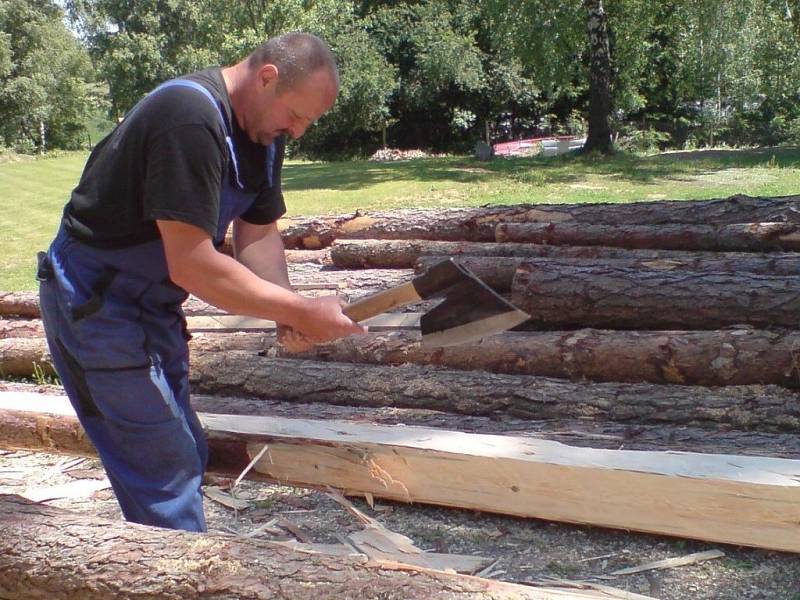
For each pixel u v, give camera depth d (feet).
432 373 13.70
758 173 49.75
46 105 151.94
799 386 12.44
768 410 11.57
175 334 8.80
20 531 8.14
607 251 19.98
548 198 41.81
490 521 10.61
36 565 7.79
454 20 97.45
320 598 6.92
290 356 15.96
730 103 89.40
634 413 12.07
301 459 11.09
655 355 13.12
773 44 73.67
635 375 13.34
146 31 123.24
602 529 10.15
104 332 8.11
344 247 23.30
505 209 23.48
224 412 13.38
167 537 7.91
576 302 15.47
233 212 8.25
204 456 9.37
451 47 92.89
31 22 148.05
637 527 9.50
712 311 14.60
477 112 99.71
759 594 8.71
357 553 9.86
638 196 41.34
